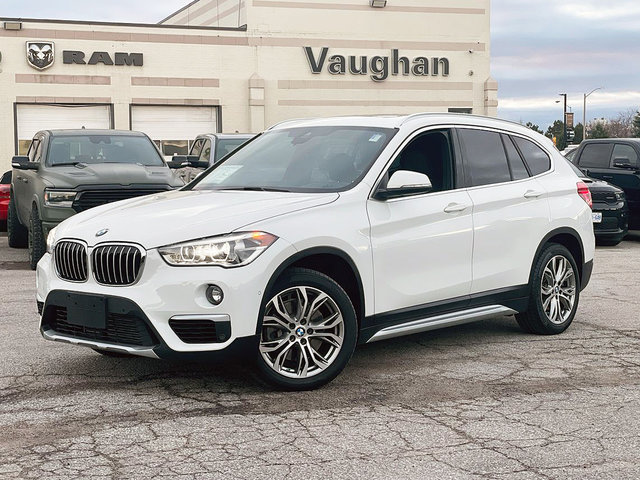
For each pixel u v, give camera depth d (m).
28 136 29.53
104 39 30.03
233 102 31.64
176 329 5.33
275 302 5.53
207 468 4.28
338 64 32.56
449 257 6.49
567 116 61.59
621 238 15.50
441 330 7.71
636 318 8.35
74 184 11.40
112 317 5.47
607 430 4.89
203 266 5.29
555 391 5.72
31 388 5.77
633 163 16.39
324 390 5.73
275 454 4.48
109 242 5.49
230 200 5.92
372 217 6.00
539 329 7.43
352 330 5.79
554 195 7.45
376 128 6.57
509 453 4.50
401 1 33.12
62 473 4.21
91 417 5.13
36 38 29.25
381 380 5.99
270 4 31.77
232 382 5.90
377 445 4.63
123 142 13.09
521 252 7.09
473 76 34.16
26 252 14.23
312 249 5.62
